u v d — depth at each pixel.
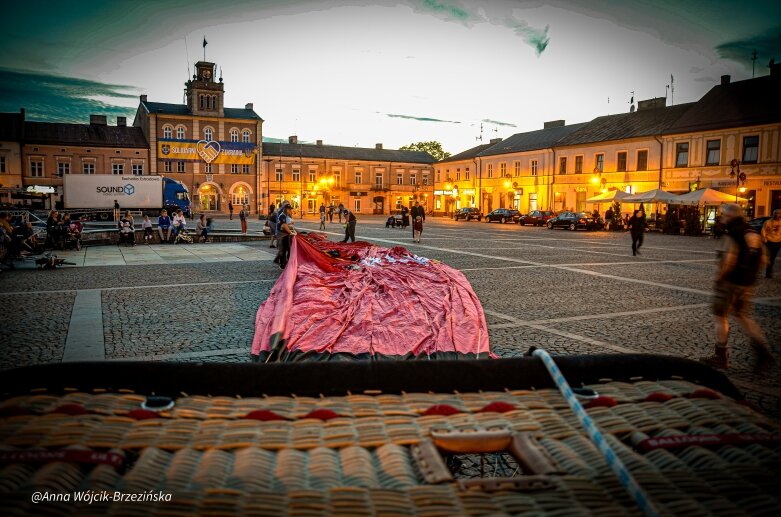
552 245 22.58
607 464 1.90
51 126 56.88
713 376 2.79
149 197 41.72
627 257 17.77
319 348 5.13
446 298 6.63
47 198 51.22
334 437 2.06
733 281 5.69
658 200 33.53
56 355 6.09
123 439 1.95
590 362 2.71
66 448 1.82
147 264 15.28
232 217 57.16
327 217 60.25
